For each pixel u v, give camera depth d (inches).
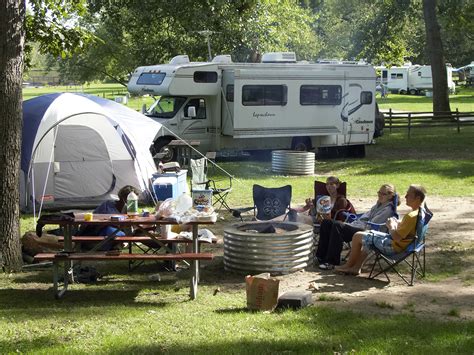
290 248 343.6
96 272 341.4
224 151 860.0
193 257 300.0
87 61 1812.3
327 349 228.7
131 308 287.9
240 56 1234.0
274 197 426.6
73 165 544.7
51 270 356.8
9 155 349.4
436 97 1414.9
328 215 378.6
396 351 224.7
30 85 3609.7
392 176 708.0
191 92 817.5
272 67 831.1
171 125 811.4
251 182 669.3
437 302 294.2
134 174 552.7
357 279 334.0
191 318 270.4
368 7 1699.1
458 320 266.5
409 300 297.6
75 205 540.7
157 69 836.0
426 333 245.8
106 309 285.7
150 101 1953.7
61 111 527.8
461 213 508.1
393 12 1546.5
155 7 1213.7
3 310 284.8
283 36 1256.8
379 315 273.3
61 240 360.8
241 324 260.1
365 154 948.6
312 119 863.7
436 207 534.9
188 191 578.9
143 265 368.5
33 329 256.8
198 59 1245.1
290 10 1262.3
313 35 1724.9
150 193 553.9
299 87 848.9
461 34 2378.2
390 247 323.6
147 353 227.0
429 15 1405.0
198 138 827.4
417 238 322.3
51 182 538.3
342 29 1729.8
